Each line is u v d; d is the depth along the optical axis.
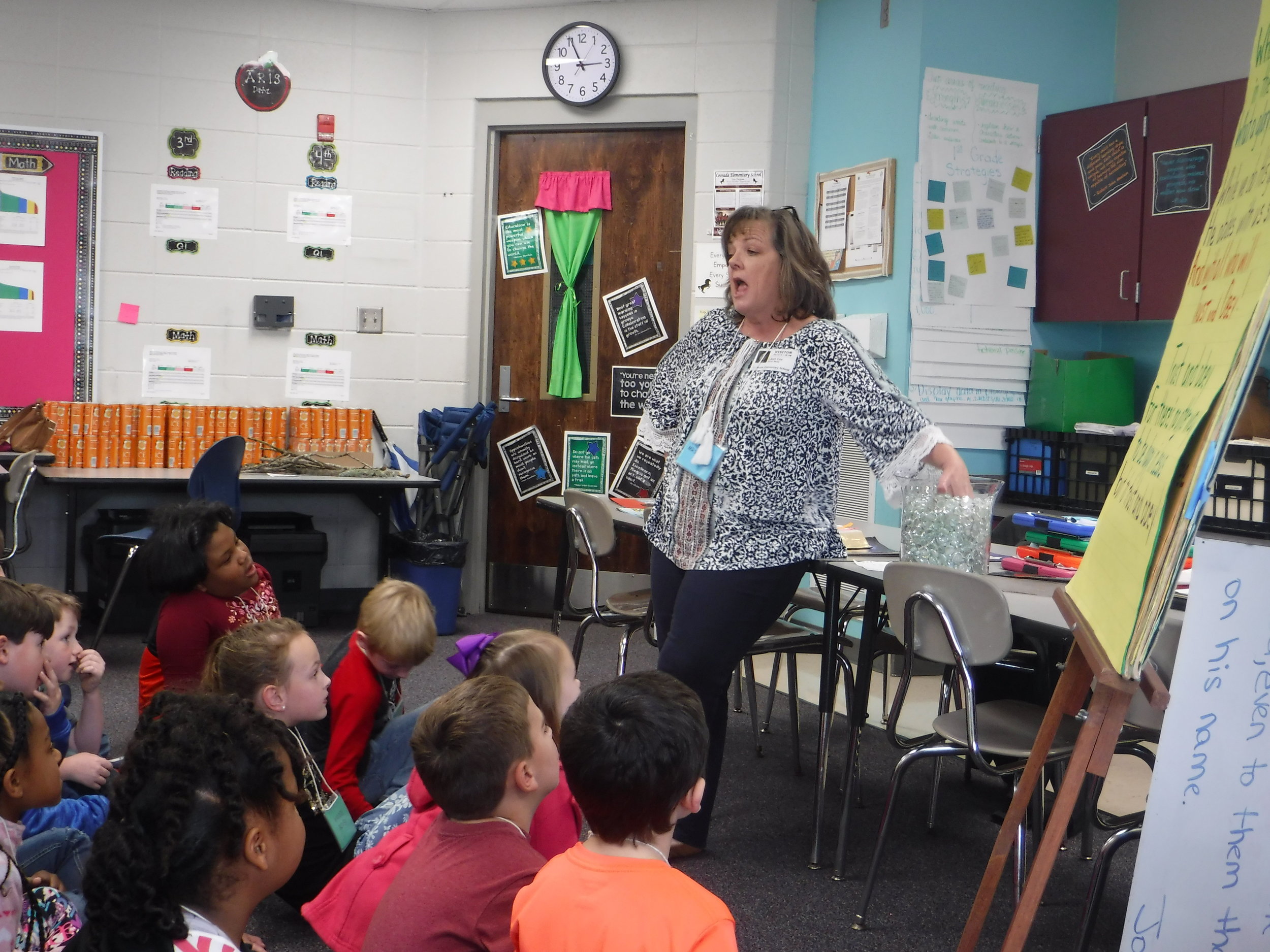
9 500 4.31
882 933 2.43
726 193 5.36
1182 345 1.24
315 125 5.55
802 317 2.67
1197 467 0.98
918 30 4.59
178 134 5.43
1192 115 4.25
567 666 2.13
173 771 1.09
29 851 1.92
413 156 5.65
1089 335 4.99
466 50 5.59
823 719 2.81
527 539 5.77
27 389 5.34
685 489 2.69
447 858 1.58
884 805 3.26
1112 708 1.22
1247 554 1.17
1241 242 1.10
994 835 3.05
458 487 5.46
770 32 5.29
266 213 5.54
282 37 5.50
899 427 2.54
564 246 5.62
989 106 4.70
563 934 1.24
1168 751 1.19
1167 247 4.34
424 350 5.70
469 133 5.62
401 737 2.56
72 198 5.34
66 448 5.25
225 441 4.47
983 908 1.63
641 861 1.28
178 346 5.48
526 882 1.55
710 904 1.23
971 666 2.30
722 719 2.72
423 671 4.50
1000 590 2.19
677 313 5.55
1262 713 1.18
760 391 2.58
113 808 1.11
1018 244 4.79
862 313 4.93
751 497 2.59
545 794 1.68
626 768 1.27
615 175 5.57
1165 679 2.01
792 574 2.63
